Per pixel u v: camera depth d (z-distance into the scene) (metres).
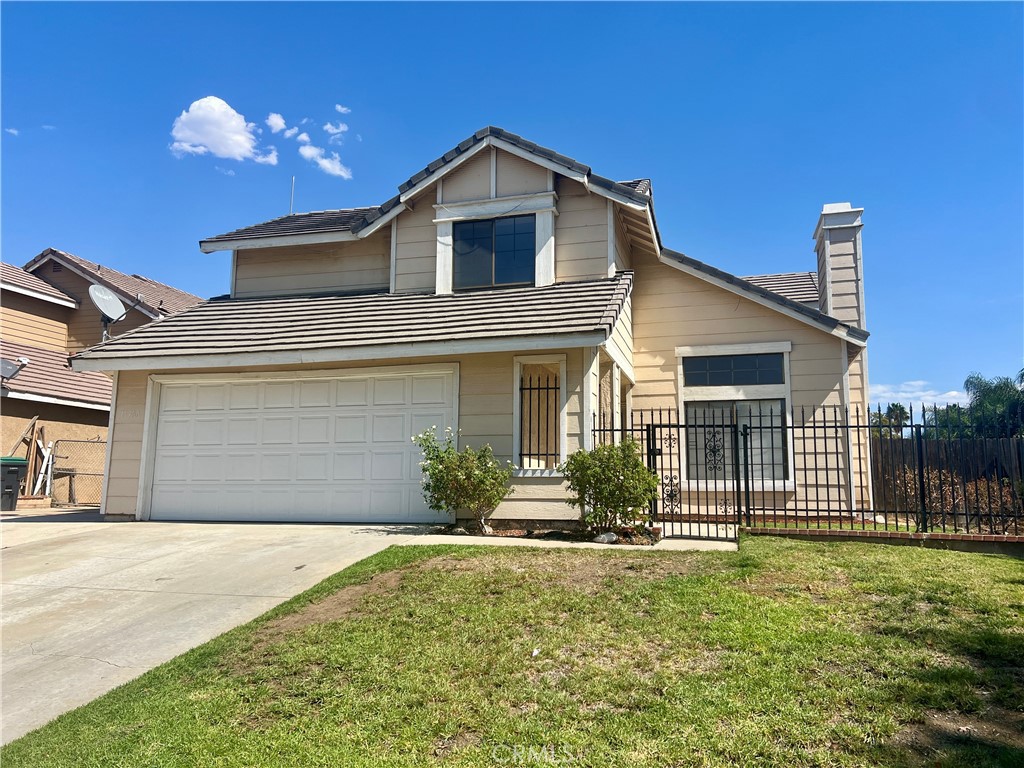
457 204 12.95
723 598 6.10
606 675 4.75
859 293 13.55
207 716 4.55
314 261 14.70
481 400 10.98
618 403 11.87
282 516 11.75
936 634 5.20
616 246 12.58
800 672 4.64
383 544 9.12
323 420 11.84
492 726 4.18
